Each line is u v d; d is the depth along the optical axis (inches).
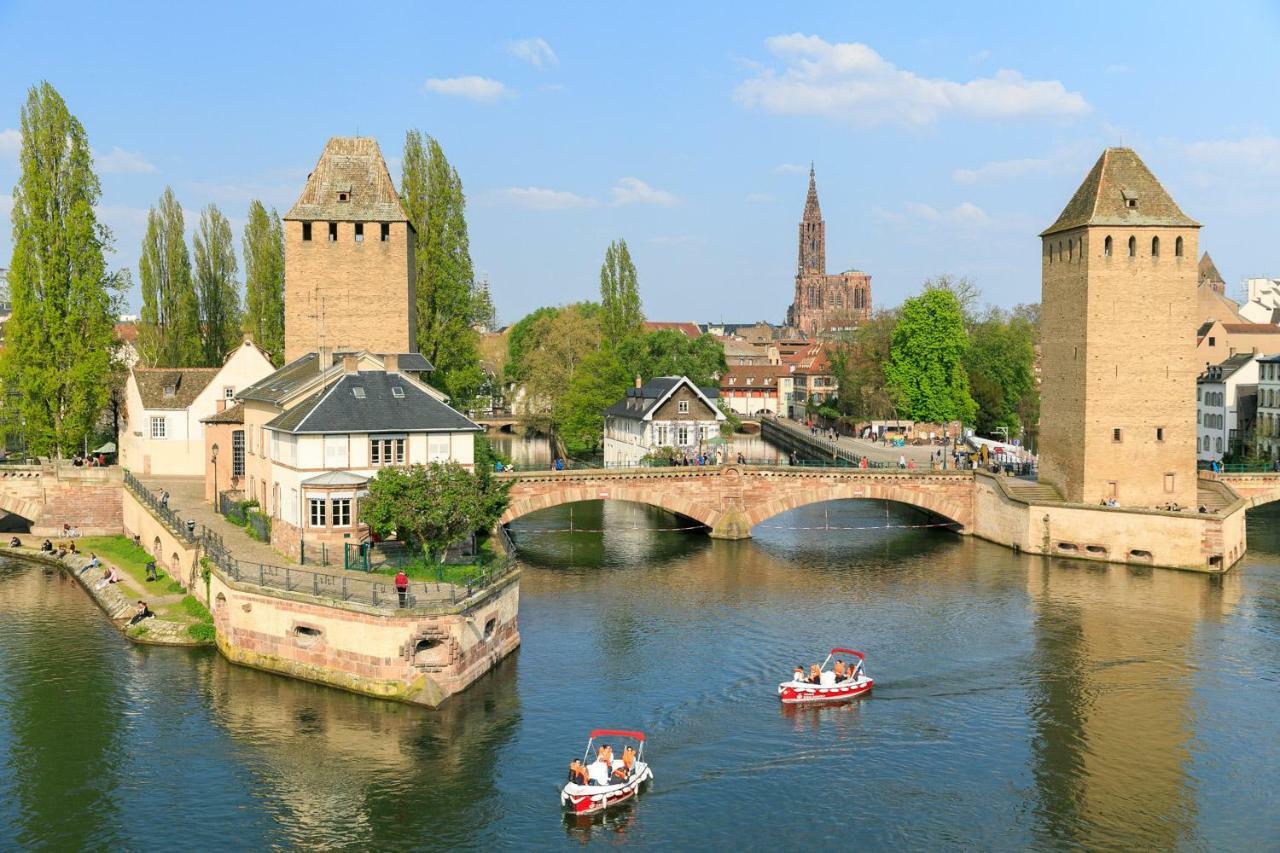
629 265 6309.1
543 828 1601.9
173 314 4611.2
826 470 3720.5
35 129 3575.3
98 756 1822.1
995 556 3435.0
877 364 5905.5
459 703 2031.3
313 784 1724.9
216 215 4771.2
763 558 3417.8
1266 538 3784.5
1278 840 1577.3
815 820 1630.2
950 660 2336.4
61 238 3602.4
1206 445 5324.8
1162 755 1857.8
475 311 4313.5
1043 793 1718.8
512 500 3437.5
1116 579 3090.6
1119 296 3351.4
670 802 1681.8
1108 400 3373.5
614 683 2167.8
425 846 1553.9
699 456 4471.0
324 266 3528.5
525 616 2674.7
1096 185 3383.4
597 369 5708.7
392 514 2239.2
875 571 3213.6
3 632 2491.4
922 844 1566.2
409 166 3932.1
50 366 3595.0
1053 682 2199.8
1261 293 7746.1
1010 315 7495.1
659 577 3132.4
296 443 2401.6
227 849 1550.2
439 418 2556.6
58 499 3518.7
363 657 2027.6
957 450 4677.7
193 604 2554.1
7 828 1603.1
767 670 2263.8
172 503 3245.6
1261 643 2449.6
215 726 1920.5
